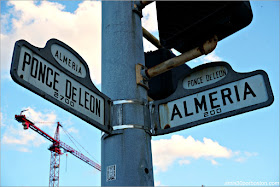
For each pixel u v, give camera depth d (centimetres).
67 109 268
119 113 328
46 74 256
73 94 281
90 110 297
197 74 345
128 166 304
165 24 335
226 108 314
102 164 321
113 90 341
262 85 304
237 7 305
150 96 403
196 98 334
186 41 345
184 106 337
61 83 270
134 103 334
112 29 372
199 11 313
